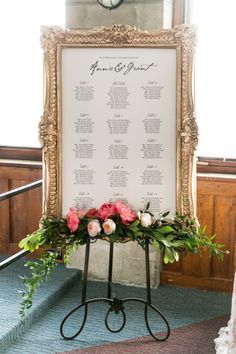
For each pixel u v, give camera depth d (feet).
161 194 7.87
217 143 10.59
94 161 7.92
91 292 10.39
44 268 8.09
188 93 7.58
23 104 11.43
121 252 10.68
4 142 11.71
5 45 11.23
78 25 10.04
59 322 9.07
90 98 7.80
